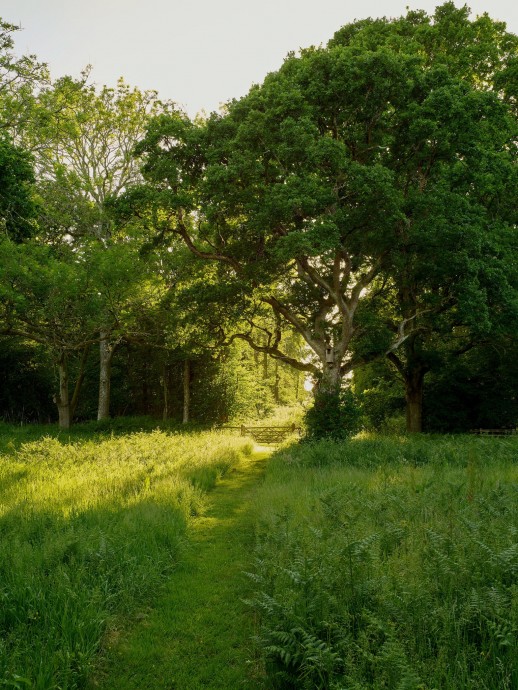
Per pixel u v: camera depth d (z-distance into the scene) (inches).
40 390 1604.3
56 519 332.2
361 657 161.3
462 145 806.5
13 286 1003.3
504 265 834.8
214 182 784.9
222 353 1475.1
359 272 1041.5
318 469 586.9
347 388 903.1
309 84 794.2
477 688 144.6
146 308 1168.2
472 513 292.4
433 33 948.0
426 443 740.7
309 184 734.5
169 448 786.2
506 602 177.0
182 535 358.9
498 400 1168.2
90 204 1236.5
